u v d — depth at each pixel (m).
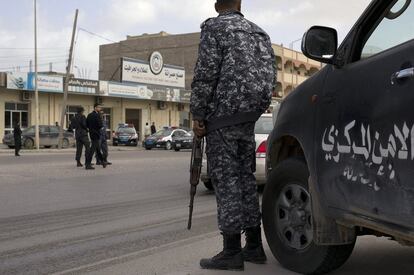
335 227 3.86
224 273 4.36
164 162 19.22
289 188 4.44
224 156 4.22
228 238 4.36
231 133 4.19
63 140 34.31
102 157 16.39
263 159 9.38
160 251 5.52
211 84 4.16
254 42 4.22
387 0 3.53
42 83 38.41
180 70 53.34
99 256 5.36
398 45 3.32
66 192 10.45
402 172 3.10
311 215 4.03
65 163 18.06
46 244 5.93
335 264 4.15
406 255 5.03
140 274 4.64
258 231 4.63
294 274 4.32
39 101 39.50
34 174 13.97
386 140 3.24
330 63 3.80
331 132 3.78
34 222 7.27
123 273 4.70
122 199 9.53
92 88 42.19
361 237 5.80
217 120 4.19
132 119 48.34
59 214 7.92
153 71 50.00
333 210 3.75
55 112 40.59
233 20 4.19
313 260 4.18
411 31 3.32
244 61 4.12
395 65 3.25
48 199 9.49
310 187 4.02
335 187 3.72
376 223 3.34
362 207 3.45
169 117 51.09
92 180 12.67
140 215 7.82
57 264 5.07
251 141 4.35
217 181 4.29
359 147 3.48
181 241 6.00
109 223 7.17
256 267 4.54
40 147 33.72
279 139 4.54
